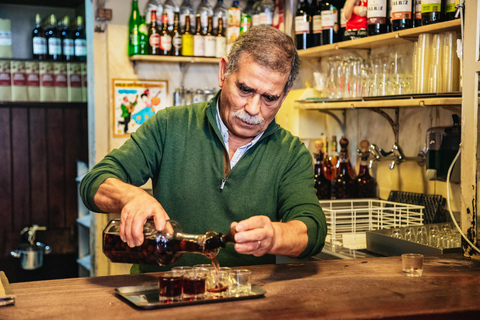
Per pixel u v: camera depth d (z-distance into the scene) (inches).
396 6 89.7
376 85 96.5
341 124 123.3
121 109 134.5
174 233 45.9
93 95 143.4
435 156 86.3
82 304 42.4
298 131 120.8
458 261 59.2
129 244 46.3
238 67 56.1
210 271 45.4
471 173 60.4
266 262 65.4
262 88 55.0
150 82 136.4
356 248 83.7
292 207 58.9
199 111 66.9
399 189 104.4
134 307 41.6
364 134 116.5
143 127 66.0
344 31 108.3
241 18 135.4
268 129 64.6
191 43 131.0
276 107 58.7
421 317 41.0
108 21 133.0
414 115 100.5
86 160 166.9
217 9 138.6
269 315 39.7
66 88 165.2
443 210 92.0
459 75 82.4
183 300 42.8
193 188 64.4
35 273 164.7
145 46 130.7
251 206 63.7
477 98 59.9
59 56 164.7
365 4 99.0
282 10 131.8
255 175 64.2
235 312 40.3
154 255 45.9
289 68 55.9
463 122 61.6
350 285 48.1
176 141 65.3
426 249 69.8
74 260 168.2
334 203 102.1
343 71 106.6
